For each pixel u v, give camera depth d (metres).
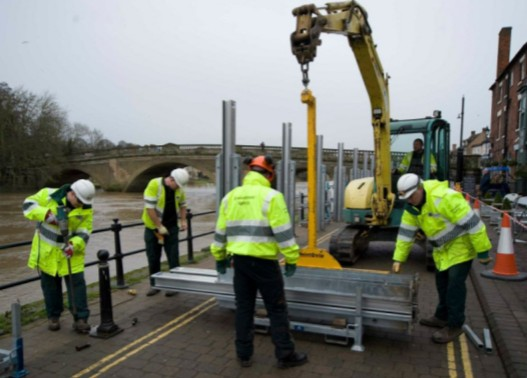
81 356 3.89
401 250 4.23
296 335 4.35
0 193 42.03
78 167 51.81
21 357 3.51
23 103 47.53
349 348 4.02
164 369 3.64
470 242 4.00
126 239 14.50
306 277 4.37
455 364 3.68
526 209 10.59
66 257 4.24
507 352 3.64
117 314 4.99
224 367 3.66
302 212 14.02
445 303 4.43
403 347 4.04
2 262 11.71
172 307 5.25
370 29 5.95
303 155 34.38
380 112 6.80
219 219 3.74
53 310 4.48
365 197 7.57
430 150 7.74
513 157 21.92
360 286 3.92
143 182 51.09
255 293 3.67
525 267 6.67
